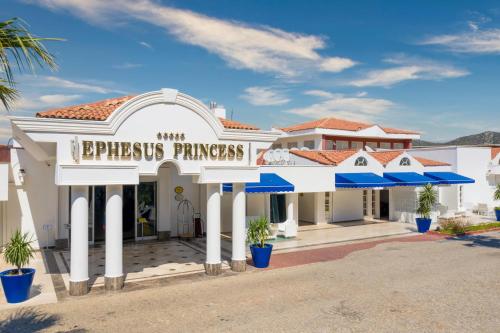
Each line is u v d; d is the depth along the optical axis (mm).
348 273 15953
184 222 24188
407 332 10266
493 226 27828
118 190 13812
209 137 15469
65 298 12852
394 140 41562
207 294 13305
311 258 18688
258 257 16781
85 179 12961
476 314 11492
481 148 38281
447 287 14055
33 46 8336
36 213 20250
